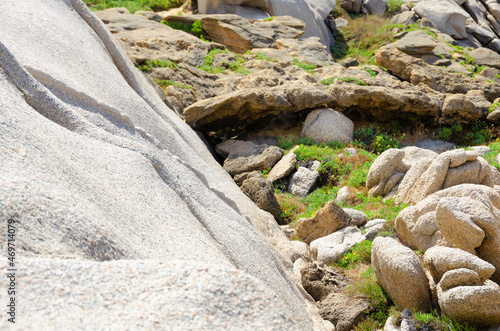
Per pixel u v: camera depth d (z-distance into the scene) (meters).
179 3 32.72
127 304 2.15
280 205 13.41
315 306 7.72
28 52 6.89
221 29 26.16
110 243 3.22
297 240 11.19
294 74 21.38
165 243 4.07
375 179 12.88
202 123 17.52
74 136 5.12
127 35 22.41
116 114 6.88
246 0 29.17
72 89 6.63
